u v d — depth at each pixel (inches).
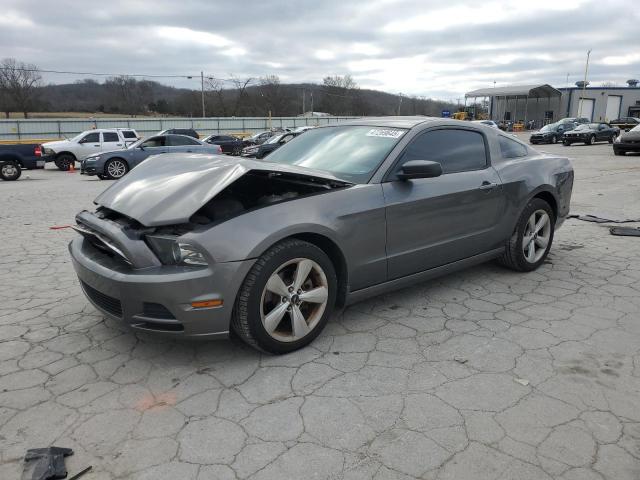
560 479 81.3
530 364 118.6
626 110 2655.0
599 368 116.4
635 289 169.0
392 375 114.2
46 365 120.3
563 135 1272.1
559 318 145.1
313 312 127.7
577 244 230.4
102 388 110.0
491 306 154.7
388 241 138.3
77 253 129.0
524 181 176.4
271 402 104.0
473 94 2859.3
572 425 95.1
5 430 95.1
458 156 162.2
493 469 83.7
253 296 113.1
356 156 148.3
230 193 143.3
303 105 3284.9
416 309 152.9
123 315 113.5
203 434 93.7
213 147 703.7
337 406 102.2
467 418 97.7
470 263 167.5
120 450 89.4
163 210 113.8
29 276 191.6
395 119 168.2
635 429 93.7
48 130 1438.2
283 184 145.9
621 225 272.4
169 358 123.3
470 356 122.8
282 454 87.9
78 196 446.6
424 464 85.0
